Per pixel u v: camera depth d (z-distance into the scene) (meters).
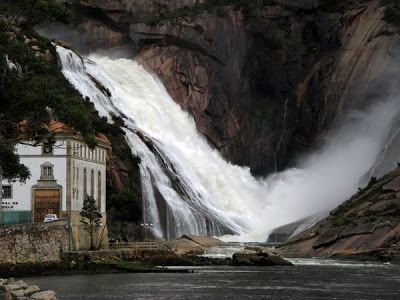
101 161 182.88
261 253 169.50
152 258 170.12
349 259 182.88
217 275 145.38
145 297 110.75
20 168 128.75
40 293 98.31
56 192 163.50
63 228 156.12
